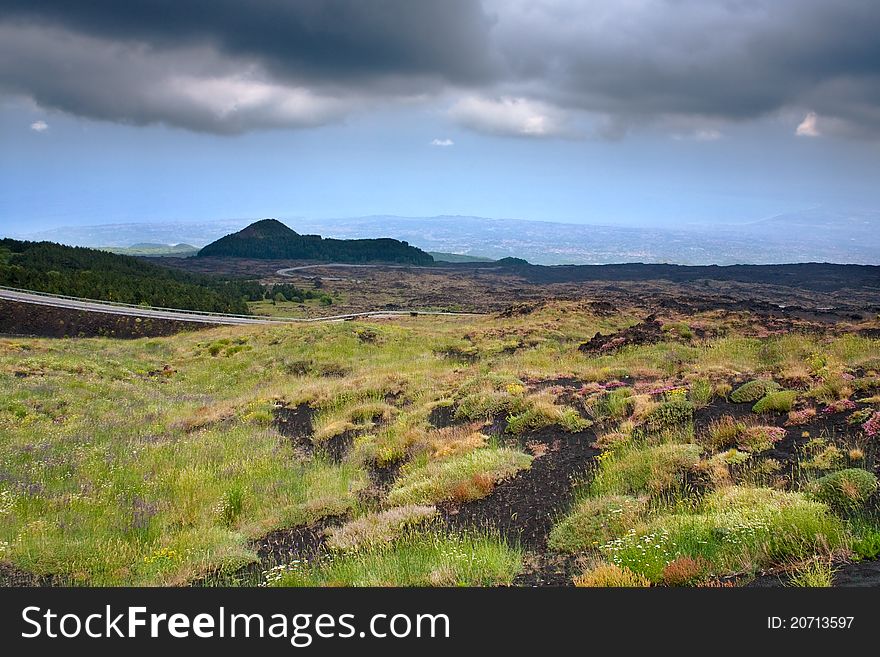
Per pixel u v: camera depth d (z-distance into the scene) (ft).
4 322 213.66
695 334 102.42
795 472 36.73
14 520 42.60
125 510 45.57
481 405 63.93
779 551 26.53
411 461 53.47
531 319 152.15
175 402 96.94
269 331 161.38
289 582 31.12
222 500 47.62
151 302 304.09
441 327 171.32
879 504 29.96
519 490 42.22
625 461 42.70
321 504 44.91
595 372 71.61
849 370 55.47
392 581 29.50
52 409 82.58
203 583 33.22
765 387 52.29
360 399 80.53
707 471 38.93
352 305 406.82
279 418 77.25
